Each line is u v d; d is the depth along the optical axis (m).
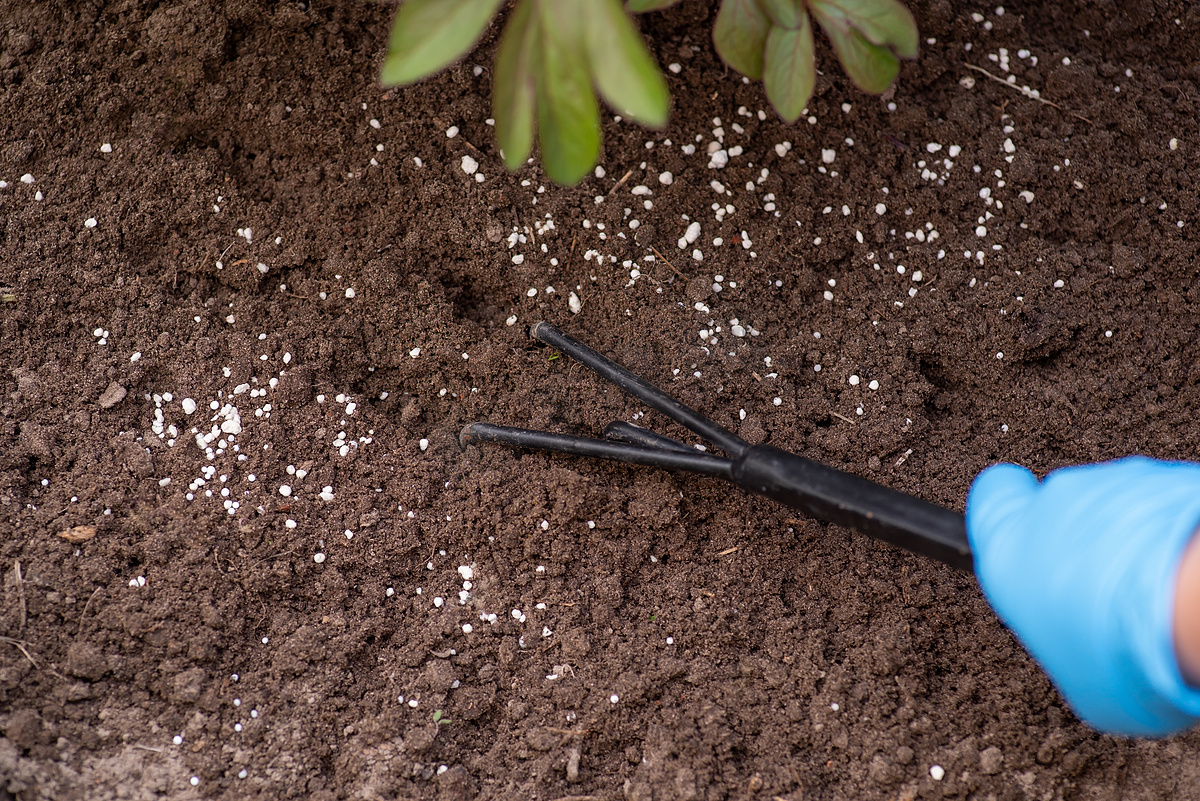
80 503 1.11
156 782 1.07
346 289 1.16
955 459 1.14
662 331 1.16
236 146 1.17
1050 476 1.00
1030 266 1.17
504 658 1.10
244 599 1.10
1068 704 1.09
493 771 1.09
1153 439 1.14
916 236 1.17
